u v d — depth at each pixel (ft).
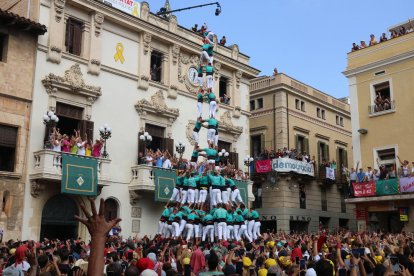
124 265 33.06
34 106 72.18
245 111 110.22
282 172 113.50
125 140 84.12
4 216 66.28
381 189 92.12
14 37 71.31
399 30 112.47
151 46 91.35
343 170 135.13
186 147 95.45
